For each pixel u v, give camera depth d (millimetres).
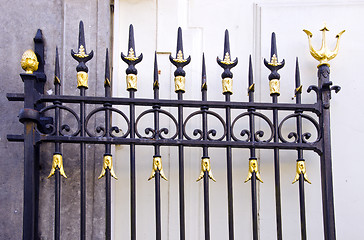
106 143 3236
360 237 3492
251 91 3363
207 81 3727
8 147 3529
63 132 3537
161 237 3496
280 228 3240
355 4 3797
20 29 3680
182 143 3262
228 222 3326
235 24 3803
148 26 3768
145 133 3354
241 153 3621
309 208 3535
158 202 3229
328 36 3758
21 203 3463
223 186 3588
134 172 3236
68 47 3658
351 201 3537
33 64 3221
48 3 3711
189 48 3746
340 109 3656
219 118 3316
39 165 3490
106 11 3701
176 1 3793
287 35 3771
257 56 3754
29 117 3166
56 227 3139
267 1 3820
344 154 3596
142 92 3689
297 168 3318
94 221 3449
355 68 3709
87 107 3596
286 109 3363
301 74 3715
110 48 3727
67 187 3471
